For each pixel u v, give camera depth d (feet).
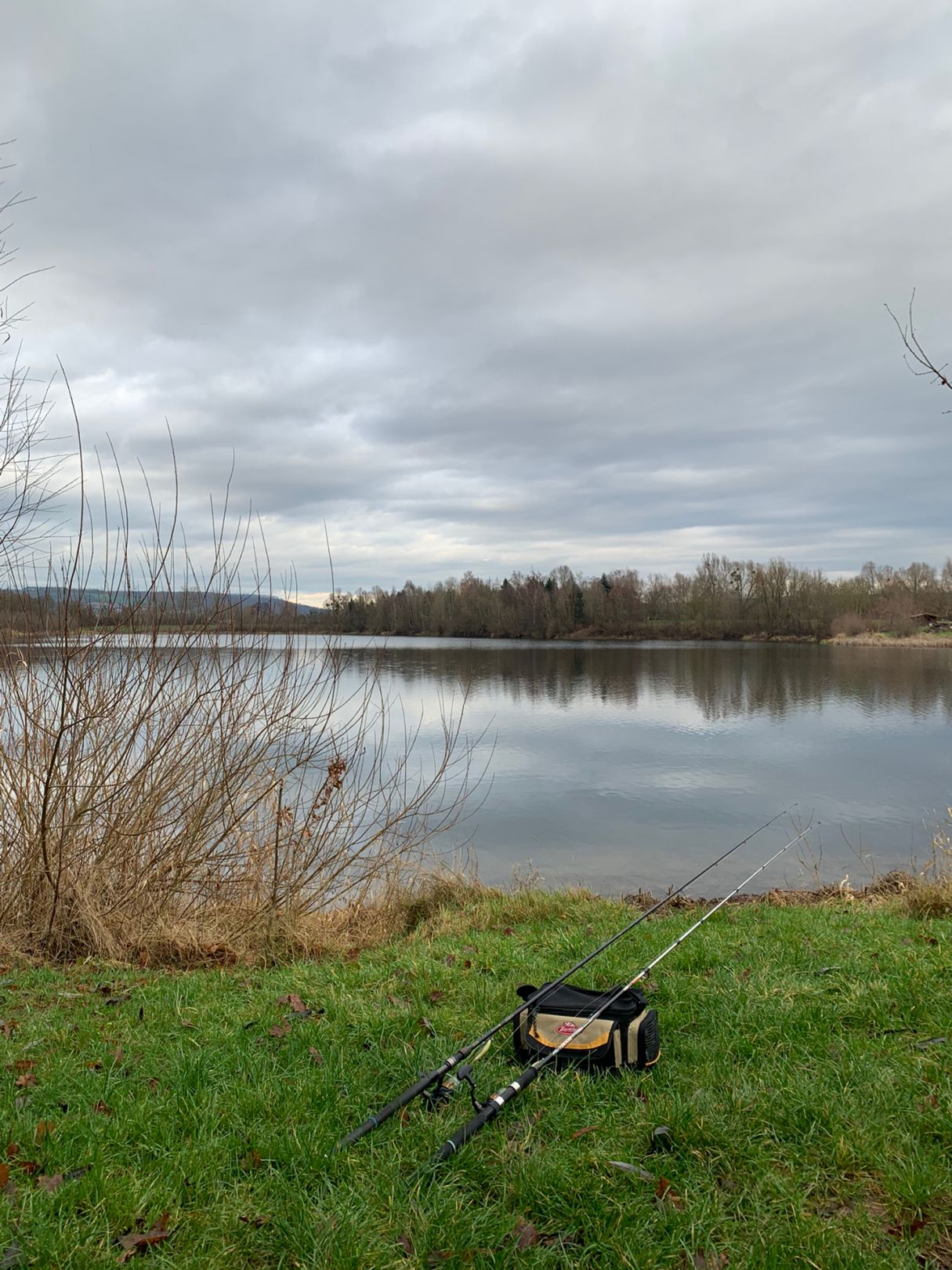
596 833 45.80
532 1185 9.26
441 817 48.39
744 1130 10.26
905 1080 11.41
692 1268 8.20
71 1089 11.68
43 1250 8.05
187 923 22.31
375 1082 11.82
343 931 24.71
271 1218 8.79
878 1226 8.66
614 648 243.60
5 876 21.65
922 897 25.50
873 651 221.66
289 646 25.62
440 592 318.04
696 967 17.58
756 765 67.00
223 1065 12.32
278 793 24.85
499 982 16.53
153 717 23.18
